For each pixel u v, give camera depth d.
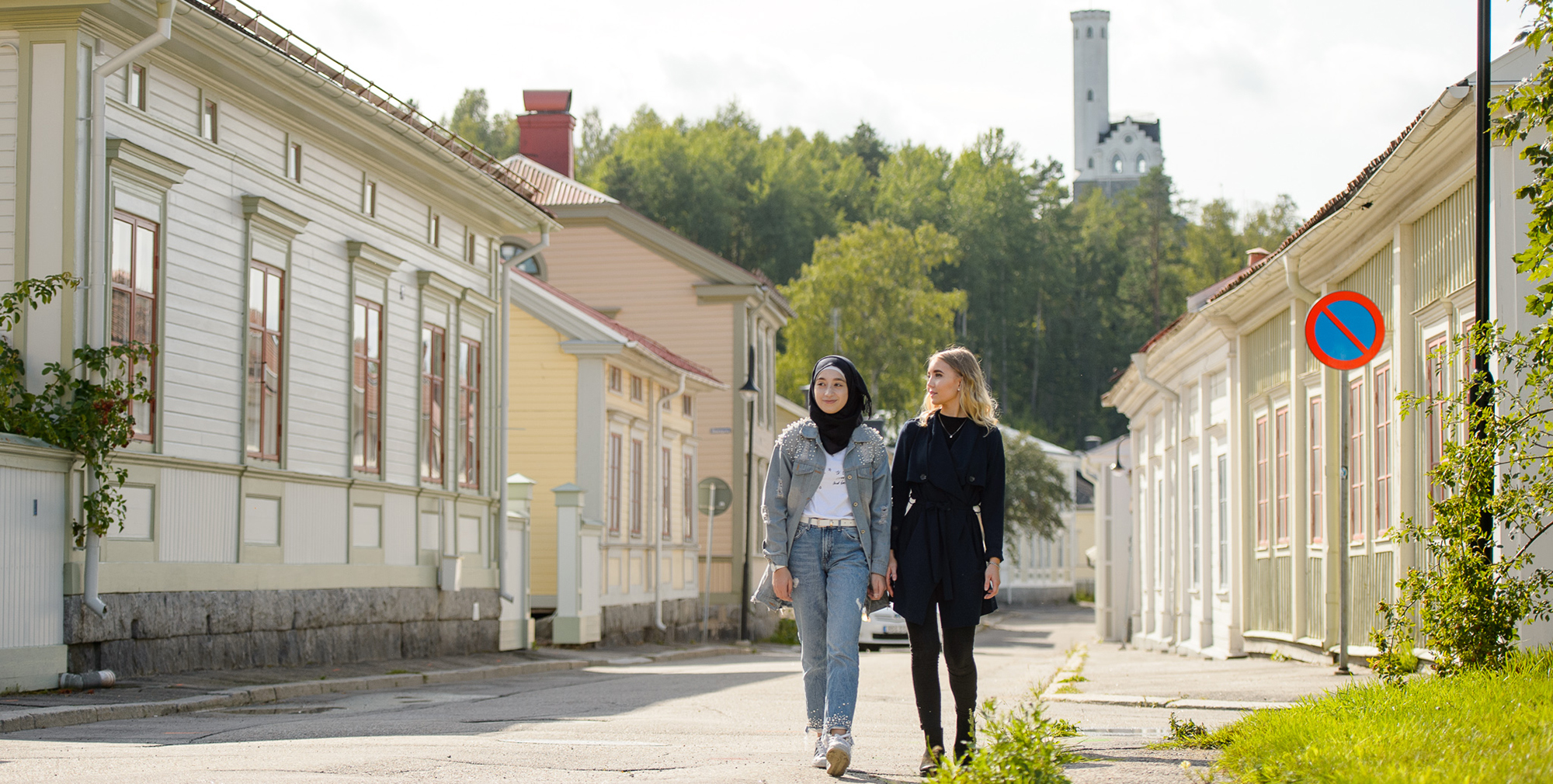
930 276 96.44
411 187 21.33
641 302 41.84
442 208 22.48
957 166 101.44
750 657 29.34
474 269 23.67
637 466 33.19
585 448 30.38
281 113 17.70
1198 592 25.47
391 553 20.53
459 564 22.05
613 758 7.96
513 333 30.88
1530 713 7.04
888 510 7.12
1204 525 24.81
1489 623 9.95
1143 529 31.94
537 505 30.38
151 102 15.14
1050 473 79.31
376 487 20.06
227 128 16.64
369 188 20.22
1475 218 12.31
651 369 33.38
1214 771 6.55
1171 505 28.34
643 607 33.00
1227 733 7.89
